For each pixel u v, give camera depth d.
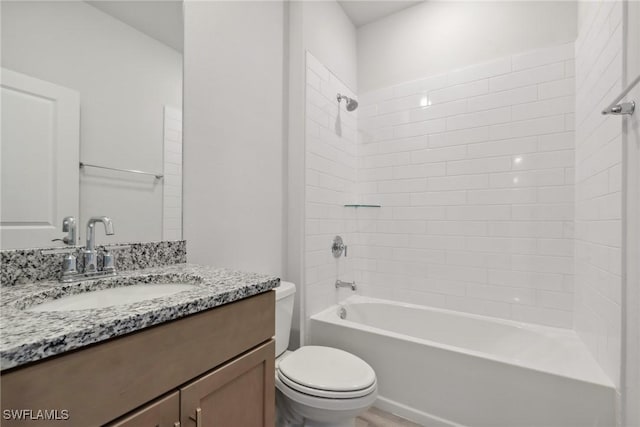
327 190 2.04
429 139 2.14
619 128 1.14
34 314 0.55
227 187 1.43
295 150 1.83
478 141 1.97
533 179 1.81
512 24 1.89
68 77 0.92
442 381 1.45
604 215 1.28
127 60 1.06
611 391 1.13
